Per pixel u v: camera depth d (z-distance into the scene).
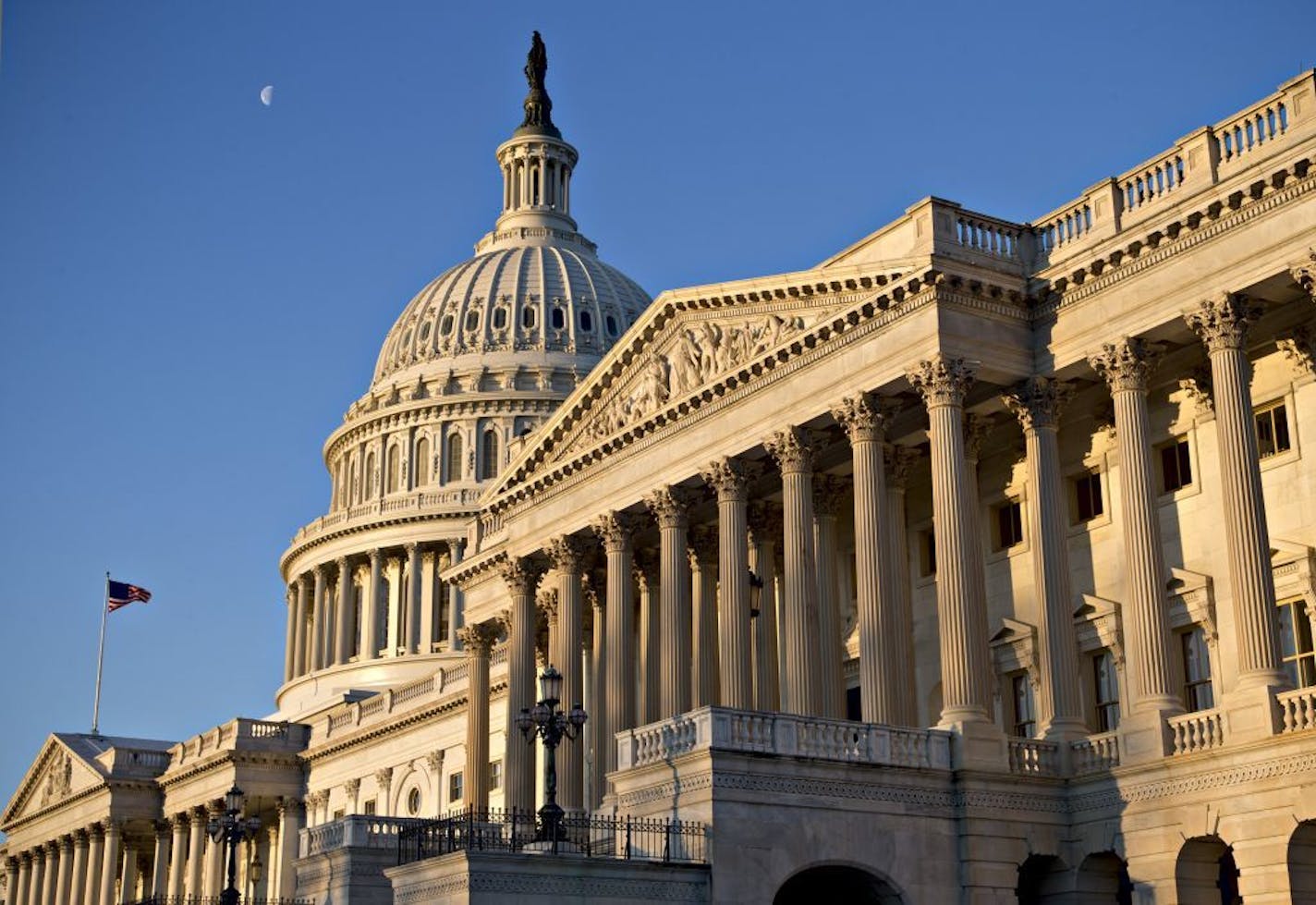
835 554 60.75
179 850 128.00
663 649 61.38
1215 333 46.56
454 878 43.44
